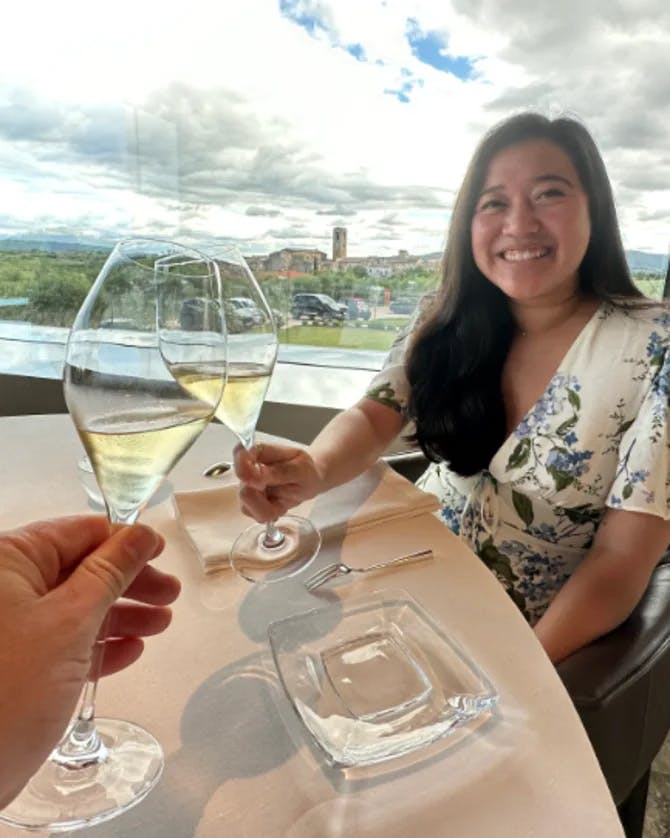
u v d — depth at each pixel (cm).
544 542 105
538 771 43
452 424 111
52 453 98
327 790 42
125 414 48
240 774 43
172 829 39
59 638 36
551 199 101
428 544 75
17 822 39
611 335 100
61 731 36
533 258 101
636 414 95
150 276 52
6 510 79
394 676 52
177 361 55
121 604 52
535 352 109
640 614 80
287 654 55
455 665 53
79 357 46
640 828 101
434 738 46
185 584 66
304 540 74
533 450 102
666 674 77
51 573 42
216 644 57
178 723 48
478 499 110
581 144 103
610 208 106
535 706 50
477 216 107
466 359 111
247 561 70
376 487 89
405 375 118
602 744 68
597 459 97
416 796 42
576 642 77
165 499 86
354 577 68
